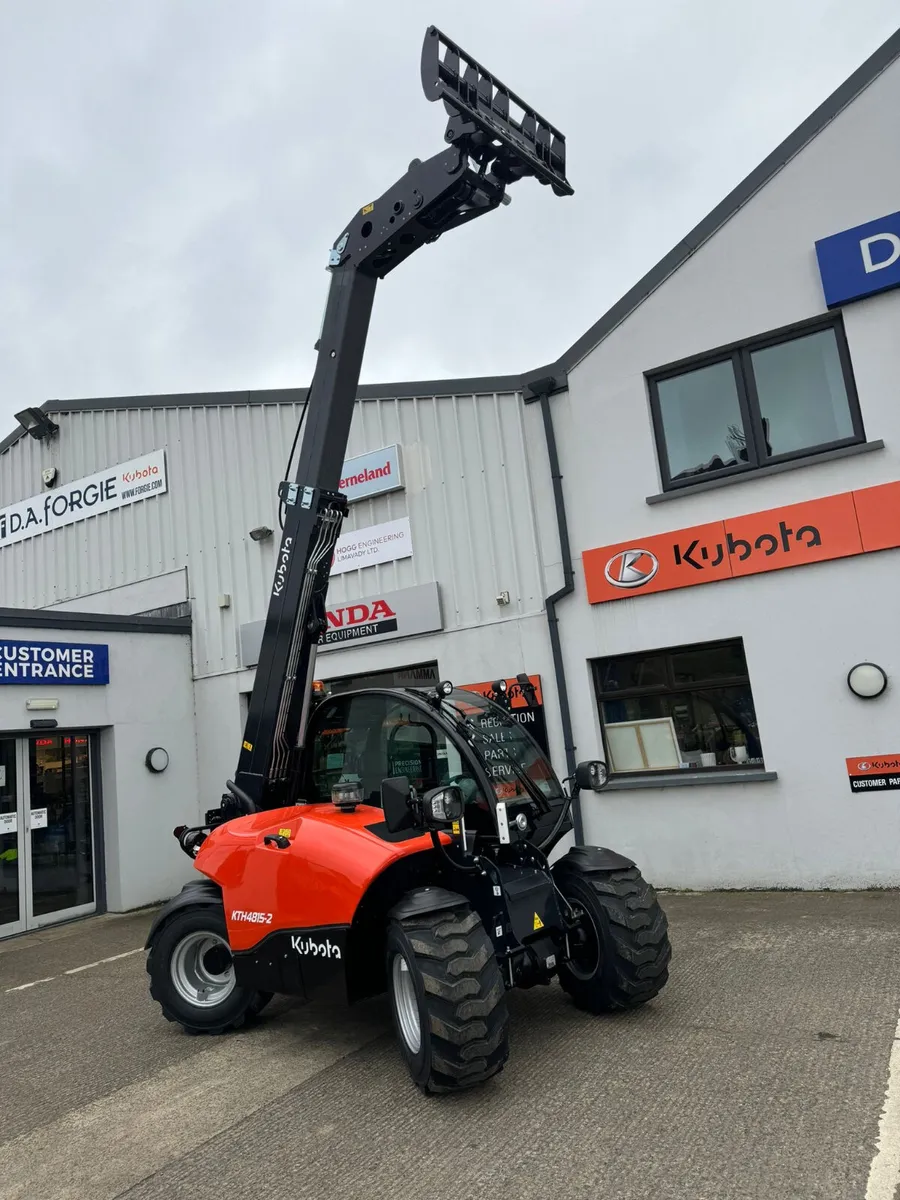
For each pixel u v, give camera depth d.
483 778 4.48
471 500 9.45
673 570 8.18
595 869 4.76
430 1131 3.58
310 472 5.43
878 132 7.55
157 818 10.62
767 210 8.02
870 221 7.52
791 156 7.90
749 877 7.64
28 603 13.83
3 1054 5.20
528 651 8.98
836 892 7.22
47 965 7.61
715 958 5.64
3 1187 3.49
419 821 4.25
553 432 9.00
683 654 8.34
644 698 8.50
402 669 9.85
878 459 7.39
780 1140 3.23
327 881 4.33
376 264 5.47
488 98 4.83
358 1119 3.77
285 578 5.41
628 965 4.50
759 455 7.99
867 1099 3.48
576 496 8.84
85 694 10.05
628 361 8.65
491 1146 3.40
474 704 5.20
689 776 7.98
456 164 4.86
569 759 8.55
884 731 7.20
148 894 10.31
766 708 7.68
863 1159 3.05
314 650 5.43
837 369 7.75
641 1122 3.47
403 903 4.10
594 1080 3.90
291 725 5.38
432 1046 3.73
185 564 11.88
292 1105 4.00
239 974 4.82
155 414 12.48
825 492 7.59
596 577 8.59
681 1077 3.85
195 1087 4.35
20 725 9.32
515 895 4.30
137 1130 3.91
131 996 6.29
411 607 9.61
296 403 11.29
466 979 3.80
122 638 10.59
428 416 9.79
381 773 4.99
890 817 7.14
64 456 13.57
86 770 10.21
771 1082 3.72
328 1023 5.18
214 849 5.06
